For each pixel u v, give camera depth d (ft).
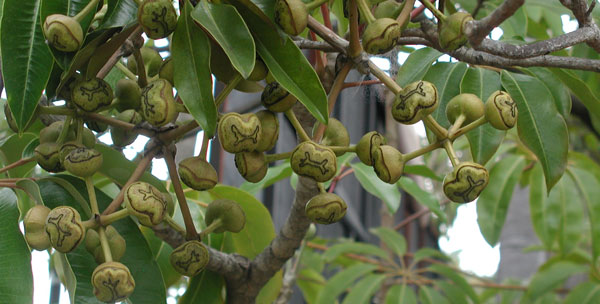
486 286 7.00
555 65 2.67
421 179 9.12
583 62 2.66
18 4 2.51
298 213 3.01
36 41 2.51
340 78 2.52
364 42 2.44
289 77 2.43
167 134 2.52
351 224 9.88
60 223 2.36
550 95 3.02
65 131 2.59
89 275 2.63
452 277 6.12
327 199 2.49
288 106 2.46
